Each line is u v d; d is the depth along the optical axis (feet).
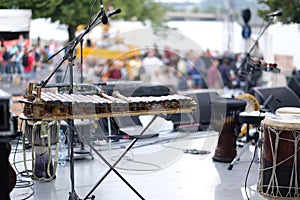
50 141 13.48
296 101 19.97
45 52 23.08
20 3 22.09
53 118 11.23
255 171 14.61
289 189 10.93
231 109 15.87
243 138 18.47
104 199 11.96
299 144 10.75
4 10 20.31
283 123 10.77
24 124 13.53
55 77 18.85
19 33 21.08
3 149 8.73
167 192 12.55
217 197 12.17
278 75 25.23
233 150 15.79
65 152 15.67
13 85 21.75
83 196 12.09
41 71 22.67
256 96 19.72
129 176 13.91
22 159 15.62
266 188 11.23
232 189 12.84
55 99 11.34
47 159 13.53
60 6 23.25
